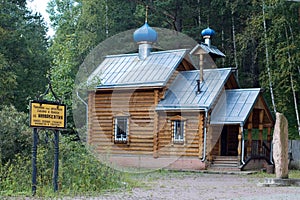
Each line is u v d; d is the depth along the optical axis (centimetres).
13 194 1356
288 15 3169
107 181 1570
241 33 3669
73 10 4519
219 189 1664
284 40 3234
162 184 1814
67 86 3105
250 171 2523
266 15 3250
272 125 2855
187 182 1938
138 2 3959
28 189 1423
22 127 1641
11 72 2986
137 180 1903
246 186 1783
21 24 3741
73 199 1290
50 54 3934
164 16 3928
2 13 3203
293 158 3000
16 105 3108
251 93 2744
